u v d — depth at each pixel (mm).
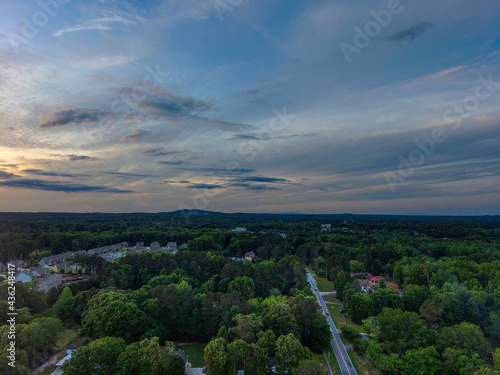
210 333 78188
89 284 97000
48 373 60312
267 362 61312
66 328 78500
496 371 57094
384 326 74625
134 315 71625
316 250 172500
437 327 81688
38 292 83062
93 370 55812
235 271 109000
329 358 73125
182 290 86438
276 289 105812
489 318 82500
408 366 64375
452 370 63938
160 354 57781
